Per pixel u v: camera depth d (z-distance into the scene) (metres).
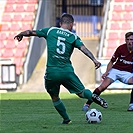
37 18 74.44
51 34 22.61
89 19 86.12
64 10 86.81
